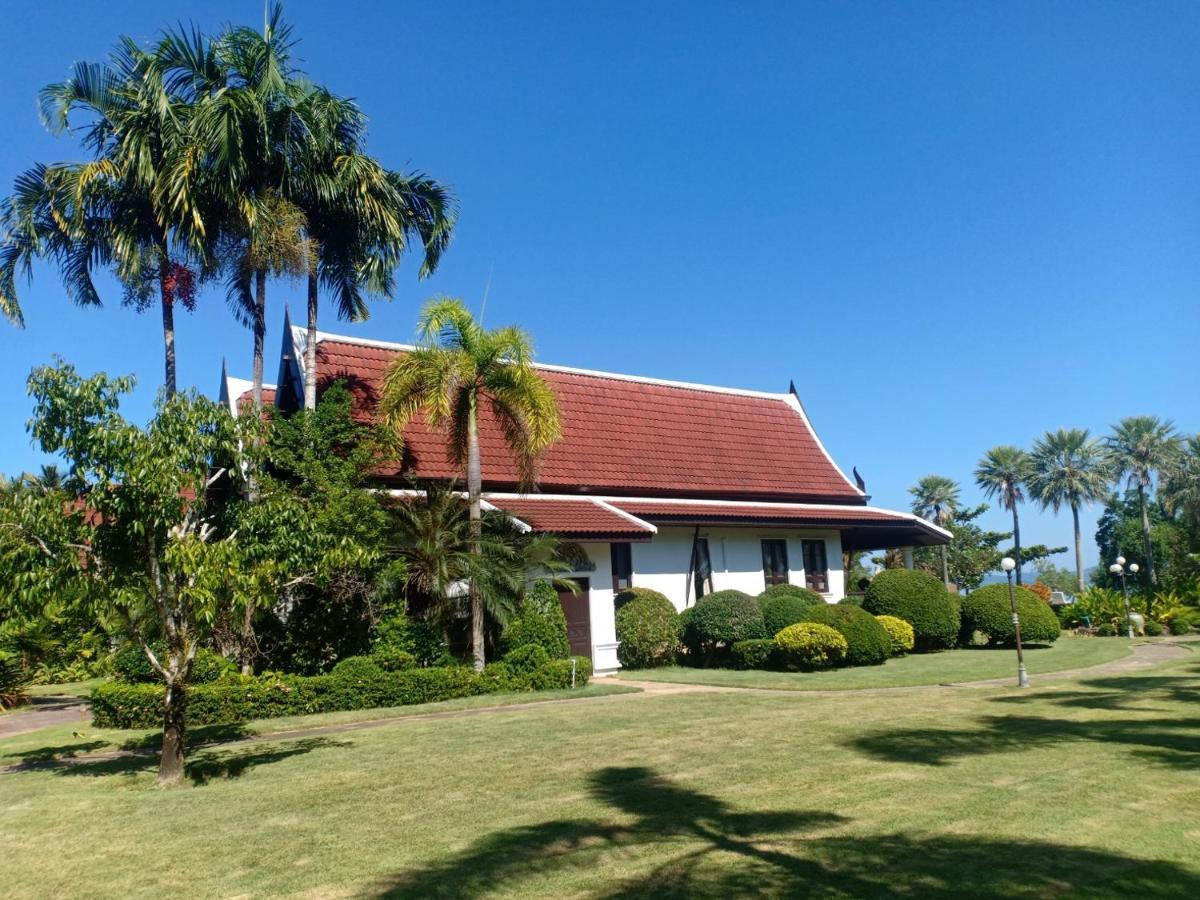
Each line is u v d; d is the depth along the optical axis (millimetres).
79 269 19266
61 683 25406
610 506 23484
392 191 19625
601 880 6145
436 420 17875
